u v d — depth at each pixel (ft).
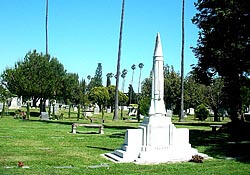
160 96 51.72
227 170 41.42
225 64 77.05
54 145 61.87
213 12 78.79
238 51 71.36
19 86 157.38
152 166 43.09
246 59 72.28
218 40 76.38
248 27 70.08
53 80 161.48
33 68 160.45
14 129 90.48
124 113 250.78
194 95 199.52
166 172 39.34
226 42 74.28
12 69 162.40
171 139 50.34
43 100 172.55
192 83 203.21
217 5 76.48
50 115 158.40
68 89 173.06
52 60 170.71
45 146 60.08
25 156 48.55
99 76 515.09
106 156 50.67
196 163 46.16
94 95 260.83
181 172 39.50
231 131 90.89
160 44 52.75
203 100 186.39
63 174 36.83
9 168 38.96
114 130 98.94
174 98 206.80
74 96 203.92
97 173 37.99
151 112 50.88
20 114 142.92
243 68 74.90
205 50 81.71
